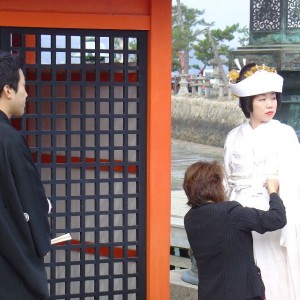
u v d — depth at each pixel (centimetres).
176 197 1093
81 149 555
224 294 461
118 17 547
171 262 862
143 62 559
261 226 460
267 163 517
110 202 566
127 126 561
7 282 416
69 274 566
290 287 508
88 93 566
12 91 425
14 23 531
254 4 1583
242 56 1574
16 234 414
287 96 1496
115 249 579
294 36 1545
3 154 411
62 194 583
